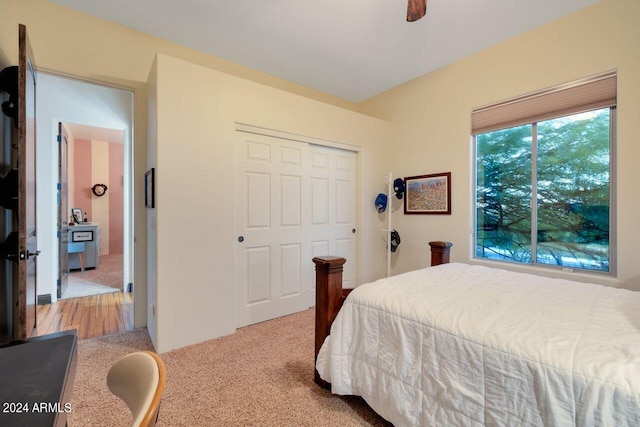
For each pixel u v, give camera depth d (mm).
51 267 3527
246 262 2900
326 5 2410
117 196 6832
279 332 2732
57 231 3713
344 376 1605
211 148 2576
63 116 3547
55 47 2373
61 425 639
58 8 2385
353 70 3549
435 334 1299
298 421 1566
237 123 2760
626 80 2260
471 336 1195
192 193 2467
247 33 2799
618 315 1302
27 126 1852
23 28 1729
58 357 817
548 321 1244
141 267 2836
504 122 2982
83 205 6410
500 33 2812
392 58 3275
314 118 3357
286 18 2580
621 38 2281
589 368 929
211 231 2570
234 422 1561
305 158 3363
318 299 1871
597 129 2480
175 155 2381
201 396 1771
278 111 3047
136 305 2826
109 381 789
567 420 922
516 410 1031
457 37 2867
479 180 3279
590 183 2525
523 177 2934
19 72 1715
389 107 4113
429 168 3637
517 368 1050
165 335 2332
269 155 3053
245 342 2508
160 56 2312
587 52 2443
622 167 2287
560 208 2697
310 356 2266
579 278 2521
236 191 2814
